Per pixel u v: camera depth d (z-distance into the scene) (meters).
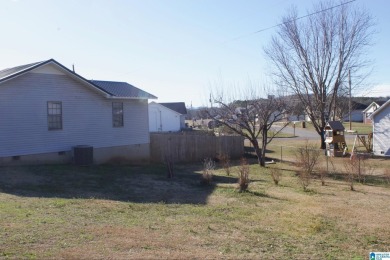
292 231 7.79
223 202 11.15
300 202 11.31
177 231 7.31
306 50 31.33
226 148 26.62
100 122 20.52
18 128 16.69
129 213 9.02
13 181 13.10
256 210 10.02
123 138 21.84
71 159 18.91
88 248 5.77
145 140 23.12
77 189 12.55
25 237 6.18
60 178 14.44
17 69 17.95
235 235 7.24
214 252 5.96
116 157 21.44
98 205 9.81
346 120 82.94
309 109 32.22
